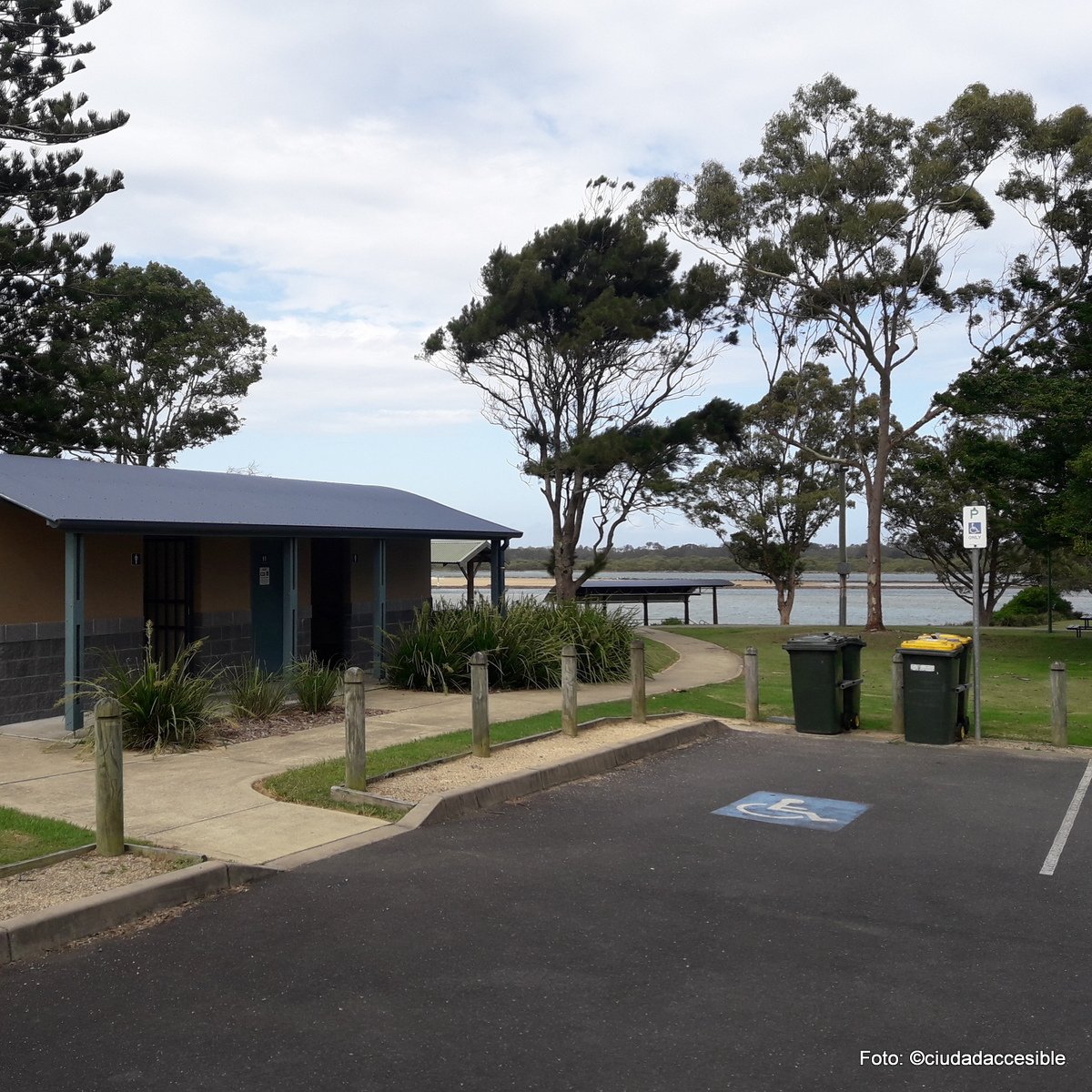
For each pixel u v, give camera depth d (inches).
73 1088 153.3
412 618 701.3
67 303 1222.3
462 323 1151.0
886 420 1139.9
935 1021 175.9
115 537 506.3
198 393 1563.7
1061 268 1085.8
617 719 477.4
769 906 235.1
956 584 1815.9
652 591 1358.3
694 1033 171.5
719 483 1531.7
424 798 317.1
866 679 728.3
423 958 202.8
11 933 201.3
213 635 543.8
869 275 1128.2
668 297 1096.2
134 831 283.3
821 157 1103.0
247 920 223.1
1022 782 374.9
